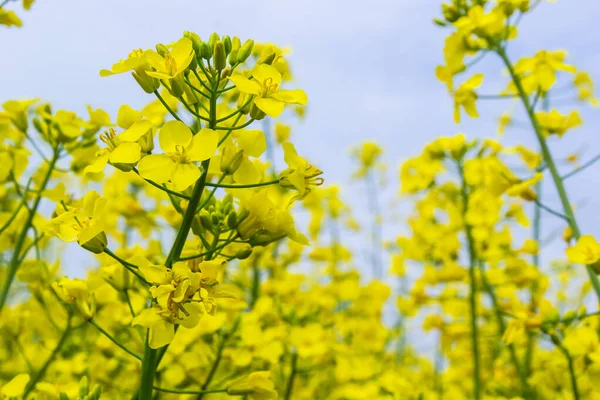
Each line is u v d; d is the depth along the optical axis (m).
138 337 0.38
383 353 0.62
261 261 0.51
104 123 0.39
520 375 0.46
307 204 0.64
